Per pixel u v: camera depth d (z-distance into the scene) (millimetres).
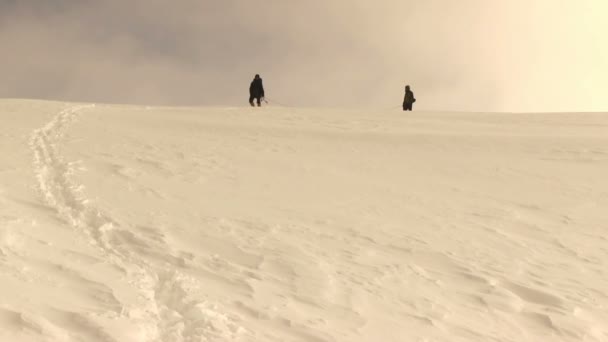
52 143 10375
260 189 9117
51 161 8758
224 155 11727
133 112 18672
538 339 4844
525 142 15414
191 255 5539
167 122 16578
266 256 5902
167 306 4219
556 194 10578
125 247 5449
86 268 4531
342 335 4285
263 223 7133
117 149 10828
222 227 6691
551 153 14242
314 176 10664
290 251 6172
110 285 4270
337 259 6160
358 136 15773
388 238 7207
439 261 6555
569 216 9141
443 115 21344
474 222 8406
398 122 19062
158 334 3691
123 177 8539
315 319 4500
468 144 15055
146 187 8117
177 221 6602
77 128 12984
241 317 4230
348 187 10000
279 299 4797
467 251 7016
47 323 3387
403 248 6867
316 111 21531
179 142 12742
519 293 5863
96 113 17125
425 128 17891
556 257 7125
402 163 12672
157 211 6895
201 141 13352
